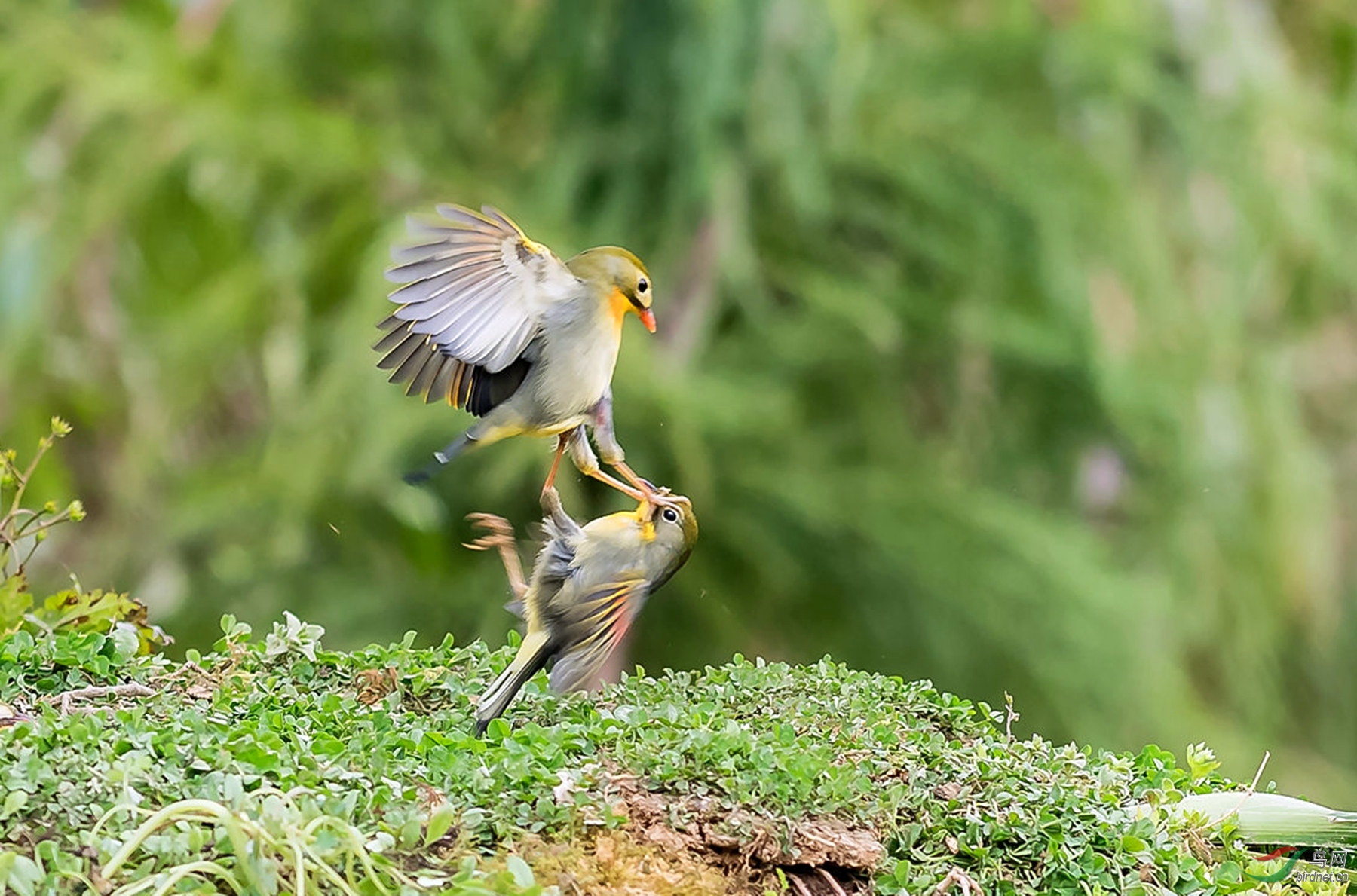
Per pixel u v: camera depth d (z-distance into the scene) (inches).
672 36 557.0
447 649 294.0
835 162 568.4
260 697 255.4
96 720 220.8
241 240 573.3
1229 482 597.0
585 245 561.6
